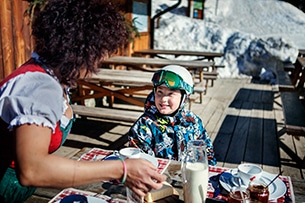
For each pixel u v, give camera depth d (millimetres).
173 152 1975
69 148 3822
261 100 6438
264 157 3703
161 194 1397
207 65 5703
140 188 1081
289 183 1575
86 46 1021
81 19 1014
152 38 8820
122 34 1124
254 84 7957
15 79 1023
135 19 7355
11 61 4145
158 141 1960
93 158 1823
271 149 3947
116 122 4785
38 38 1046
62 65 1032
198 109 5645
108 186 1516
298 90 6195
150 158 1665
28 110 945
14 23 4129
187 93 1942
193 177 1259
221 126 4773
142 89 4434
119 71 4945
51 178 949
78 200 1363
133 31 6926
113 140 4117
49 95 993
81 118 4859
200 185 1267
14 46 4168
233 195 1291
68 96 1288
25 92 981
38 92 978
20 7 4195
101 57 1079
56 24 1010
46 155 954
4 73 4043
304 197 1477
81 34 1011
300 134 3123
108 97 5949
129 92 4508
